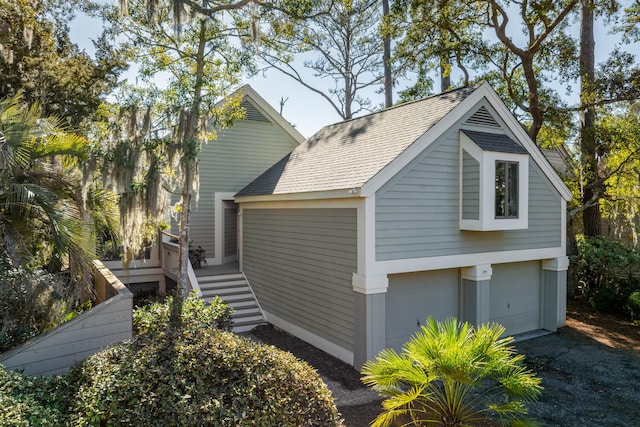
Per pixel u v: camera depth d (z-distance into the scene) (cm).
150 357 494
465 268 1027
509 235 1069
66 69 1688
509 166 990
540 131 1723
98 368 490
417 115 1055
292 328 1102
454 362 528
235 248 1670
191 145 1016
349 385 792
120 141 937
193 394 453
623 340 1096
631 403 746
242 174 1609
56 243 788
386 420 575
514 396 549
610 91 1448
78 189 895
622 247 1427
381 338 855
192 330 591
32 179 838
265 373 488
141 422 418
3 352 639
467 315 1021
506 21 1453
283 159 1526
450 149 962
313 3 1619
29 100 1594
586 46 1608
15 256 759
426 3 1458
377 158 923
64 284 804
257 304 1266
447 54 1606
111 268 1391
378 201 855
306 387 492
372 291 843
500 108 1035
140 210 954
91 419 419
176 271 1276
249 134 1622
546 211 1152
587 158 1518
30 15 1386
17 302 662
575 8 1459
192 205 1520
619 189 1575
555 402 752
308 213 1041
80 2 1579
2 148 743
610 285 1409
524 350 1024
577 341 1092
